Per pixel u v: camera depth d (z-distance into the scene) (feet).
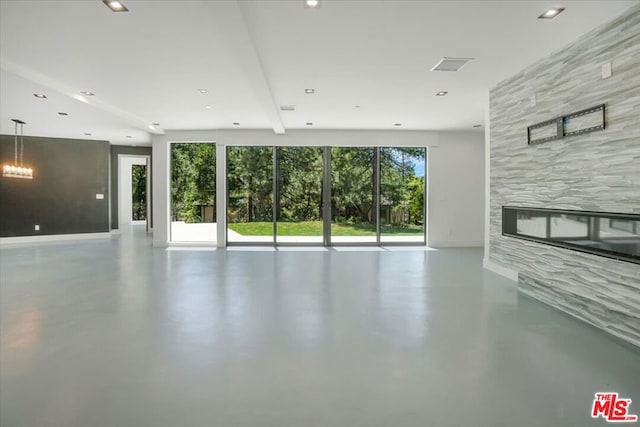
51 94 19.85
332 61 15.78
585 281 12.99
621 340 11.27
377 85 19.08
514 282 18.74
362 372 9.17
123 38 13.41
